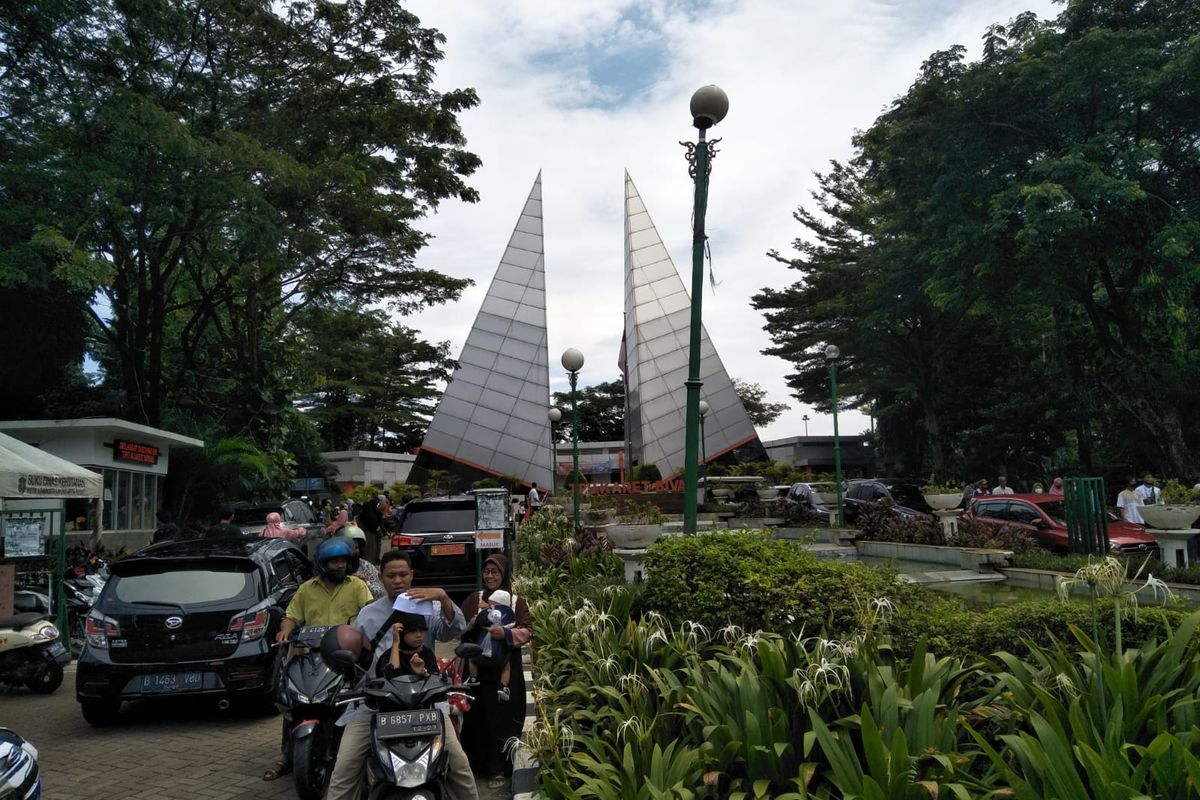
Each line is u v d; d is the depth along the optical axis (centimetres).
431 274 2823
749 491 3291
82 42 1630
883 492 2338
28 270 1545
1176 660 402
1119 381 2420
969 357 3753
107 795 582
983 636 535
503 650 568
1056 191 1953
